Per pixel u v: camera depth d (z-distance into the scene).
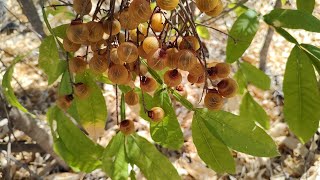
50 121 0.35
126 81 0.24
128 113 0.68
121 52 0.22
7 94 0.31
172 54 0.22
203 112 0.29
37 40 0.77
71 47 0.25
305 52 0.30
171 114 0.31
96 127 0.33
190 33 0.25
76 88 0.29
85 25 0.22
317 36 0.83
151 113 0.28
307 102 0.31
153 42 0.22
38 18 0.49
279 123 0.69
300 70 0.30
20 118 0.45
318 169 0.64
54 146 0.36
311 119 0.31
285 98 0.31
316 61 0.30
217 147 0.30
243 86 0.46
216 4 0.21
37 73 0.73
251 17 0.31
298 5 0.37
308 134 0.32
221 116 0.29
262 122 0.48
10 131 0.43
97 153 0.35
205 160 0.30
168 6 0.20
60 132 0.35
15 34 0.78
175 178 0.31
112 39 0.25
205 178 0.62
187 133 0.67
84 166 0.36
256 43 0.82
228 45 0.32
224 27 0.81
